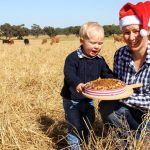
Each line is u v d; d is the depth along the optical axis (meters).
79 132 2.21
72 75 2.09
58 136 2.37
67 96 2.20
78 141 2.17
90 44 2.07
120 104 2.14
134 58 2.08
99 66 2.18
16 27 34.34
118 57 2.15
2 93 3.05
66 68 2.13
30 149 2.23
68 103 2.20
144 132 1.88
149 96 2.07
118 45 10.61
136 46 2.01
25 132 2.39
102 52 7.39
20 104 2.90
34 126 2.56
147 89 2.07
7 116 2.39
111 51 7.71
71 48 10.39
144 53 2.03
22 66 5.22
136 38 1.99
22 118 2.61
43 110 2.90
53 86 3.65
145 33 1.93
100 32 2.06
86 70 2.15
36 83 3.84
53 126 2.51
